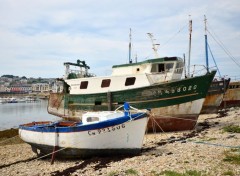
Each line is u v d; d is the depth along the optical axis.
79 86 25.02
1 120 47.91
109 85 22.72
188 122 20.88
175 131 21.03
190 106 20.48
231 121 24.75
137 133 13.05
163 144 15.77
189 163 10.66
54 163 13.14
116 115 14.07
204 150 13.02
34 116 56.12
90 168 11.35
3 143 20.89
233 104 38.38
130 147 13.05
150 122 20.28
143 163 11.23
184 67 21.83
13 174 11.53
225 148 13.20
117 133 12.71
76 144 12.73
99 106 22.98
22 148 18.00
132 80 21.73
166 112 20.39
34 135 14.22
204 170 9.58
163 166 10.45
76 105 25.14
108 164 11.77
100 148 12.80
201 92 20.44
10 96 179.00
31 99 145.38
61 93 27.08
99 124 12.48
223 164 10.27
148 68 21.52
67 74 28.69
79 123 15.26
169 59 21.14
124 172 10.02
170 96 20.27
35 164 13.26
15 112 68.88
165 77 21.28
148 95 20.58
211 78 20.41
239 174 9.02
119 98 21.56
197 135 18.16
